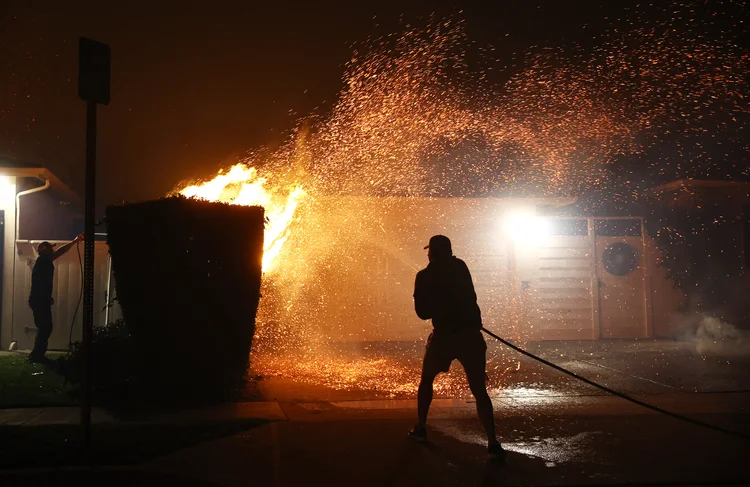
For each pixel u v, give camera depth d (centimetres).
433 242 579
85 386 519
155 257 727
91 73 530
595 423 644
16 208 1149
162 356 730
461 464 511
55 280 1123
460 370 968
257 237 774
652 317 1410
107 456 505
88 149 526
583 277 1399
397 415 673
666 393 802
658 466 509
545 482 472
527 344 1306
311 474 483
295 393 794
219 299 742
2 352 1106
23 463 485
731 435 597
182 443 546
